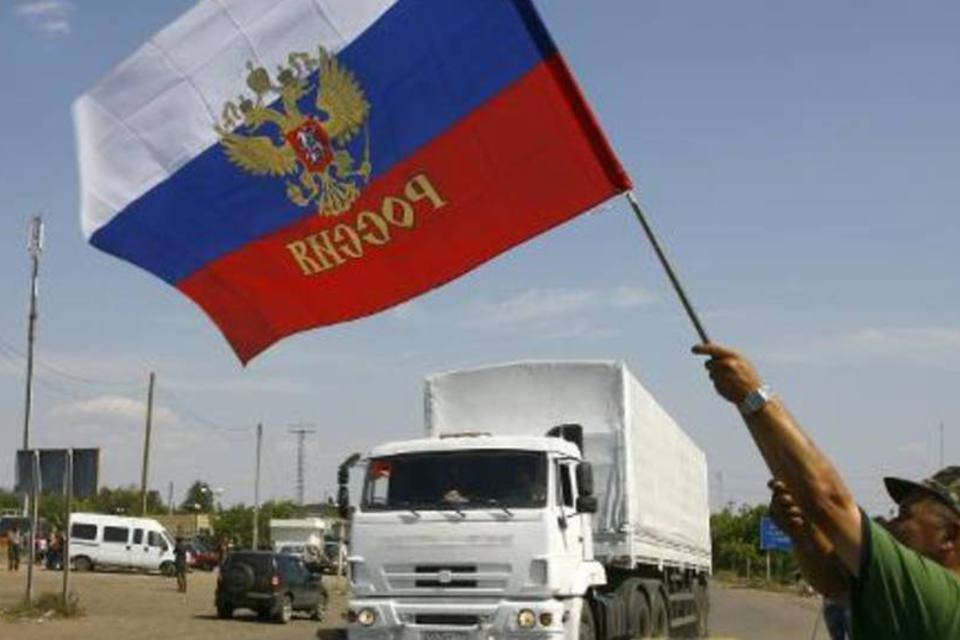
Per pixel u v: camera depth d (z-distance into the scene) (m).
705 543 27.50
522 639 14.97
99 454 28.92
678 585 24.45
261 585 33.72
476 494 15.53
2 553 66.44
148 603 37.38
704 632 27.78
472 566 15.28
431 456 15.88
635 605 19.33
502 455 15.68
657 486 20.75
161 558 60.53
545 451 15.60
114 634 25.97
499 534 15.26
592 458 18.34
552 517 15.30
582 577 15.95
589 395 18.44
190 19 5.95
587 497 16.08
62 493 28.94
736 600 55.69
